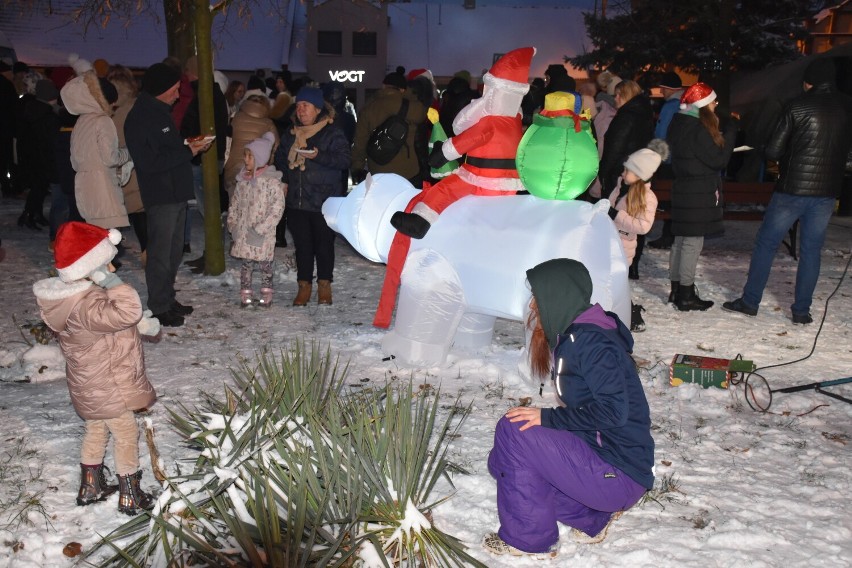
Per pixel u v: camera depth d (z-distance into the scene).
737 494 4.18
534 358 3.72
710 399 5.50
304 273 7.57
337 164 7.28
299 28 40.50
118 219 7.40
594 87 10.79
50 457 4.43
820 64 7.05
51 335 6.03
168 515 3.45
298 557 3.18
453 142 5.39
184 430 4.05
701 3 24.73
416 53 43.94
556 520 3.62
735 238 11.88
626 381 3.35
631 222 6.65
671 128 7.56
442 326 5.72
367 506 3.50
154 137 6.52
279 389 4.14
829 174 7.14
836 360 6.49
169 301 6.96
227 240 10.48
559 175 5.10
